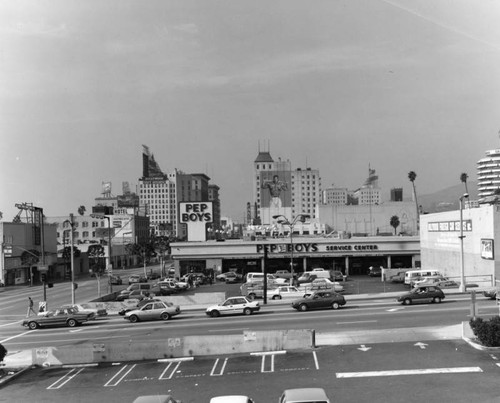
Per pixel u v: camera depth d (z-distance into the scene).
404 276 82.12
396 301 53.34
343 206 168.62
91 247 150.75
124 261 181.25
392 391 24.27
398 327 38.03
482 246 65.06
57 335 45.69
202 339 33.22
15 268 114.12
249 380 27.31
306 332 33.12
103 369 31.58
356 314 45.38
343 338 34.16
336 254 110.12
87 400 25.80
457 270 74.19
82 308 59.22
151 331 44.25
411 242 109.00
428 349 31.16
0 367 32.75
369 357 30.17
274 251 110.81
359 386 25.25
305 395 17.48
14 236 114.31
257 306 50.66
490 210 62.94
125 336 42.72
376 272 101.00
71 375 30.66
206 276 100.38
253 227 173.38
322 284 66.62
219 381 27.47
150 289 76.25
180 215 117.94
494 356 28.89
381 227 166.75
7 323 57.50
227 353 33.06
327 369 28.38
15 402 26.34
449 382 25.03
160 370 30.39
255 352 32.81
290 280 83.56
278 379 27.17
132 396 25.91
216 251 111.88
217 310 50.66
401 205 168.00
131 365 32.03
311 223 160.25
